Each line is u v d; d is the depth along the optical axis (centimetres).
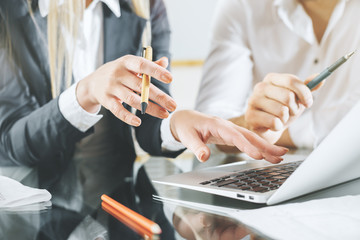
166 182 54
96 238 39
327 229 36
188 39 185
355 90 133
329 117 132
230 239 37
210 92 134
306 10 144
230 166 66
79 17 107
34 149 82
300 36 143
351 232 35
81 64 111
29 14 99
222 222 43
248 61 145
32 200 53
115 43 109
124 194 58
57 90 103
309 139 119
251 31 146
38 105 98
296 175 43
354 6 138
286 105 80
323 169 46
